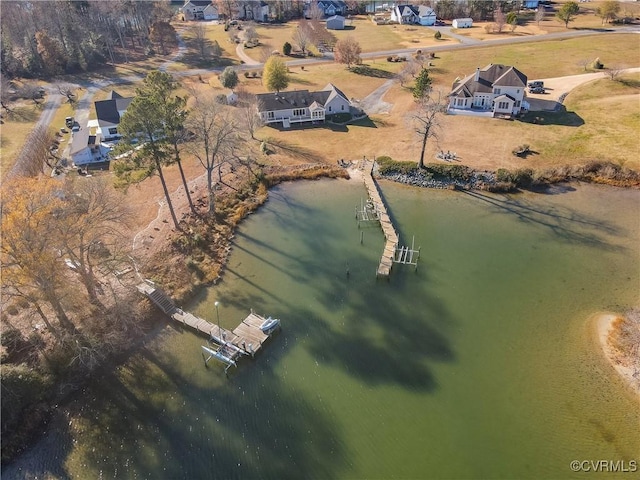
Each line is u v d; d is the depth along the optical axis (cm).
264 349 4022
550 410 3444
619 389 3556
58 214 3644
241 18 17638
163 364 3934
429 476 3070
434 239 5297
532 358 3853
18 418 3434
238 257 5122
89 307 4262
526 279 4672
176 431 3419
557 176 6241
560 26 14075
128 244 5219
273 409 3541
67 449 3322
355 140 7550
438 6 16438
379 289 4619
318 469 3145
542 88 8925
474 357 3881
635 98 8150
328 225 5625
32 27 12506
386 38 14162
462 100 8312
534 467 3100
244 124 7650
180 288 4656
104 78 11406
